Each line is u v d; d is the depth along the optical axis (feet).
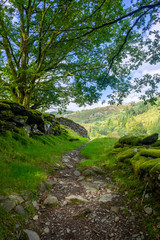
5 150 25.03
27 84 50.42
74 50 43.16
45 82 49.26
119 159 26.86
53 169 27.73
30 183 18.33
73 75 42.06
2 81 46.26
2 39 40.40
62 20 26.13
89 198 17.60
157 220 11.85
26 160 26.09
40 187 18.76
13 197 14.30
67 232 11.98
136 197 15.81
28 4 38.96
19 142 32.37
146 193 15.44
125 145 35.55
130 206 14.79
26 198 15.39
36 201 15.96
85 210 14.65
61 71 48.24
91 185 21.33
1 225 10.66
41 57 45.09
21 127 39.17
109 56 21.48
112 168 26.20
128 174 21.38
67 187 20.85
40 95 59.47
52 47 36.42
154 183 14.47
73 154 46.80
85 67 44.06
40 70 44.65
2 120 32.32
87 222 13.10
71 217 13.92
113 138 76.64
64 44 36.24
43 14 35.24
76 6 24.40
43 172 24.26
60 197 17.92
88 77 40.37
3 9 30.81
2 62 45.78
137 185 17.51
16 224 11.60
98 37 32.48
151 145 31.14
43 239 11.24
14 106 36.60
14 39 40.63
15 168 20.83
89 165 30.66
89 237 11.39
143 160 20.47
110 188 19.77
